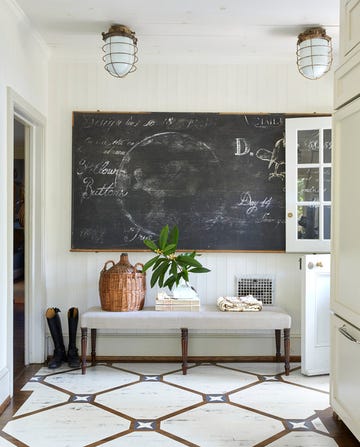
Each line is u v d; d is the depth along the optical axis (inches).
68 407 130.0
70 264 178.1
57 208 177.5
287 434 114.2
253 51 172.2
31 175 171.9
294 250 174.6
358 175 105.7
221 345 177.8
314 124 172.6
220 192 177.6
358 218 105.6
